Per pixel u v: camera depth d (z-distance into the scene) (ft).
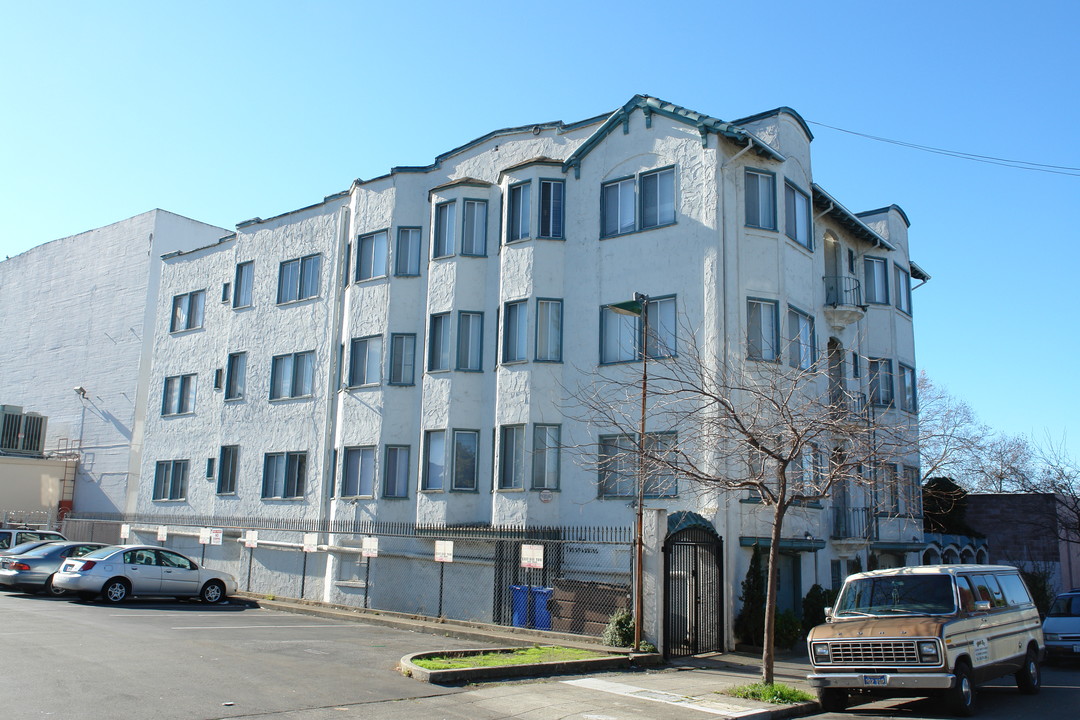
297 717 32.04
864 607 44.39
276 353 96.63
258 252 102.27
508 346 73.36
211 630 55.11
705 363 60.75
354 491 82.02
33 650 42.93
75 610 62.75
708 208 66.28
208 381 106.32
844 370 80.74
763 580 61.93
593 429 68.59
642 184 70.69
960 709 39.63
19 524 112.27
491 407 75.15
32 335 143.02
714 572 58.95
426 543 73.87
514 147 80.38
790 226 71.97
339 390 87.10
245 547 89.51
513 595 64.64
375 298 84.43
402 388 81.10
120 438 122.62
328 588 81.82
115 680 36.47
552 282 73.10
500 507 70.23
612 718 35.06
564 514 68.54
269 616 67.31
